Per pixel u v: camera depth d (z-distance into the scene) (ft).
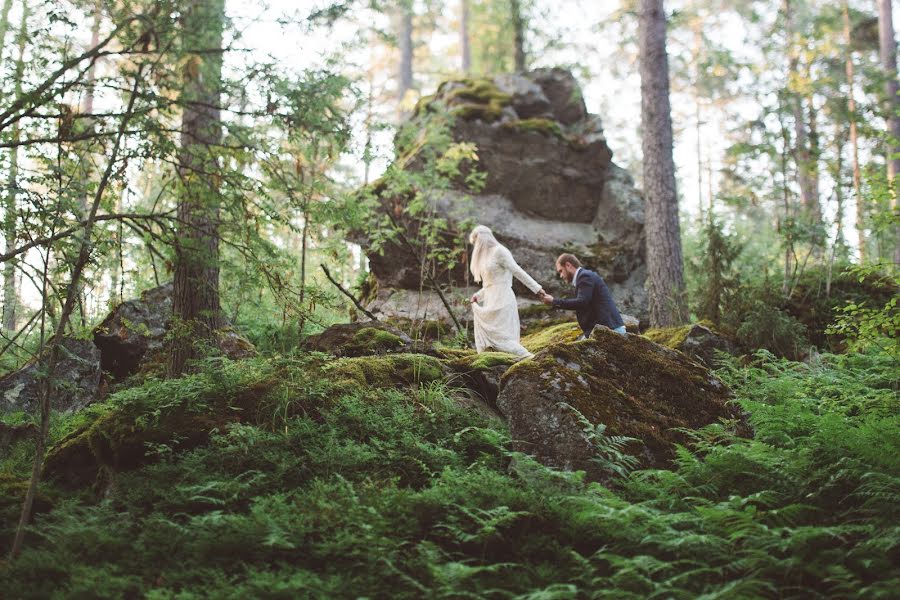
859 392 25.34
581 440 18.02
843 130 44.65
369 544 13.87
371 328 27.73
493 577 13.79
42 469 19.48
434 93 55.31
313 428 19.34
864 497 15.56
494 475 16.70
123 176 21.04
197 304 28.19
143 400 19.77
